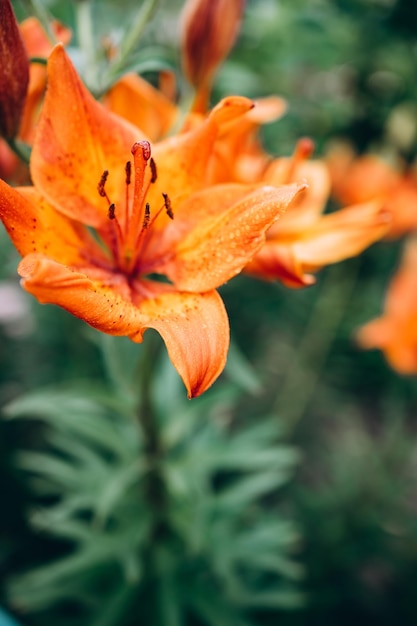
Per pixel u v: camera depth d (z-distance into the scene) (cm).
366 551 77
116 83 42
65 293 29
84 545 54
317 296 95
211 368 31
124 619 59
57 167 33
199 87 44
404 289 65
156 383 55
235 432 89
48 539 75
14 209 31
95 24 70
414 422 102
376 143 83
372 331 68
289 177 42
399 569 78
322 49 79
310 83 97
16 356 80
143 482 54
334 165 82
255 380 48
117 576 58
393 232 81
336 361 97
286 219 44
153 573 57
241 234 33
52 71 32
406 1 72
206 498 57
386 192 79
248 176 46
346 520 77
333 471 83
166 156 35
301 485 85
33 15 38
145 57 42
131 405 48
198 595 58
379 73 81
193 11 42
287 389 90
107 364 47
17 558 73
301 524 78
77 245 35
